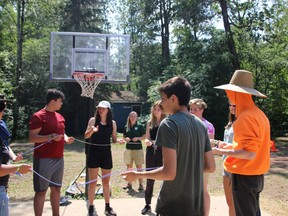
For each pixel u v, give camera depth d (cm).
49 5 2162
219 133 1800
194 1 1912
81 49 757
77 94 2216
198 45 1922
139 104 2800
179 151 216
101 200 557
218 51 1861
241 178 302
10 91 1499
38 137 389
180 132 215
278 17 1994
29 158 1190
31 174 873
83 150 1428
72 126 2297
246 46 1902
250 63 1873
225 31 1870
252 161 295
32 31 2338
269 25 1944
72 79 731
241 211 302
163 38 2792
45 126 398
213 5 1989
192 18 1962
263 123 295
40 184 394
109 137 484
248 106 308
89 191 476
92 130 462
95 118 482
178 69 1964
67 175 860
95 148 474
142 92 2850
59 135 395
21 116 1931
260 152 297
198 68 1786
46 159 396
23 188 717
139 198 582
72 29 2306
